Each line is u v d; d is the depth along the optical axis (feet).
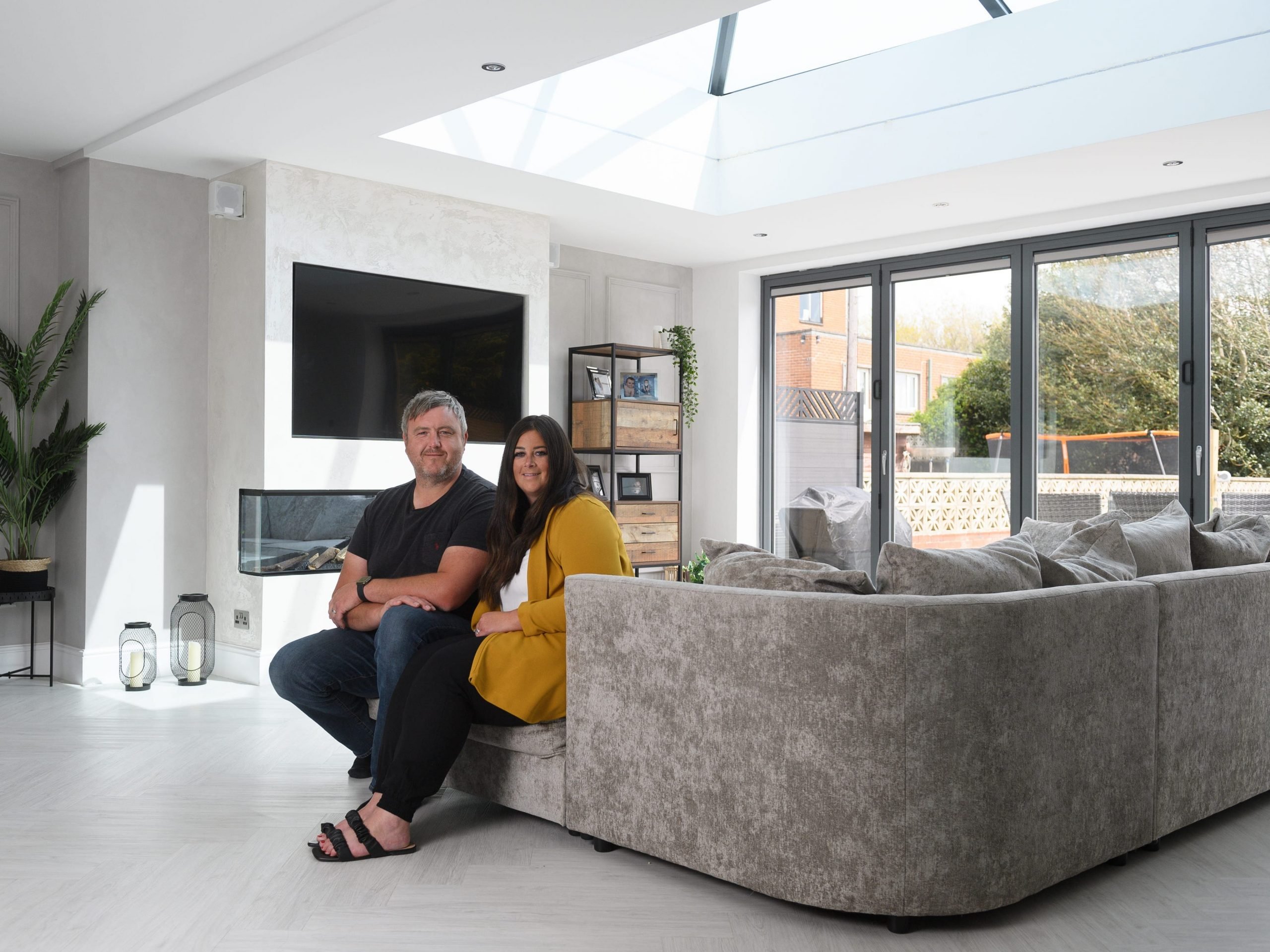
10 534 17.07
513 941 7.18
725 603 7.86
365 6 12.07
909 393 22.97
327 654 10.32
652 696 8.35
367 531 10.85
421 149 16.39
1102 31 15.85
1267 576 10.27
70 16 12.26
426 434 10.29
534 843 9.16
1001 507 21.49
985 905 7.30
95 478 16.85
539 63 13.23
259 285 16.97
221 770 11.55
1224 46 14.76
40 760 11.94
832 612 7.30
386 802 8.84
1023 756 7.47
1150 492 19.60
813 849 7.42
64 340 16.83
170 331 17.62
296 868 8.53
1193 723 9.25
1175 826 9.09
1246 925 7.48
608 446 22.44
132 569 17.24
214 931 7.31
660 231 22.02
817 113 19.20
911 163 18.04
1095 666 8.06
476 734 9.73
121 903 7.80
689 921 7.54
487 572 9.71
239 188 17.06
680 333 23.99
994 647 7.24
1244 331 18.58
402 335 18.60
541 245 20.67
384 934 7.28
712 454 25.50
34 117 15.48
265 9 12.12
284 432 17.06
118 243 17.08
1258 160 16.78
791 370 24.97
